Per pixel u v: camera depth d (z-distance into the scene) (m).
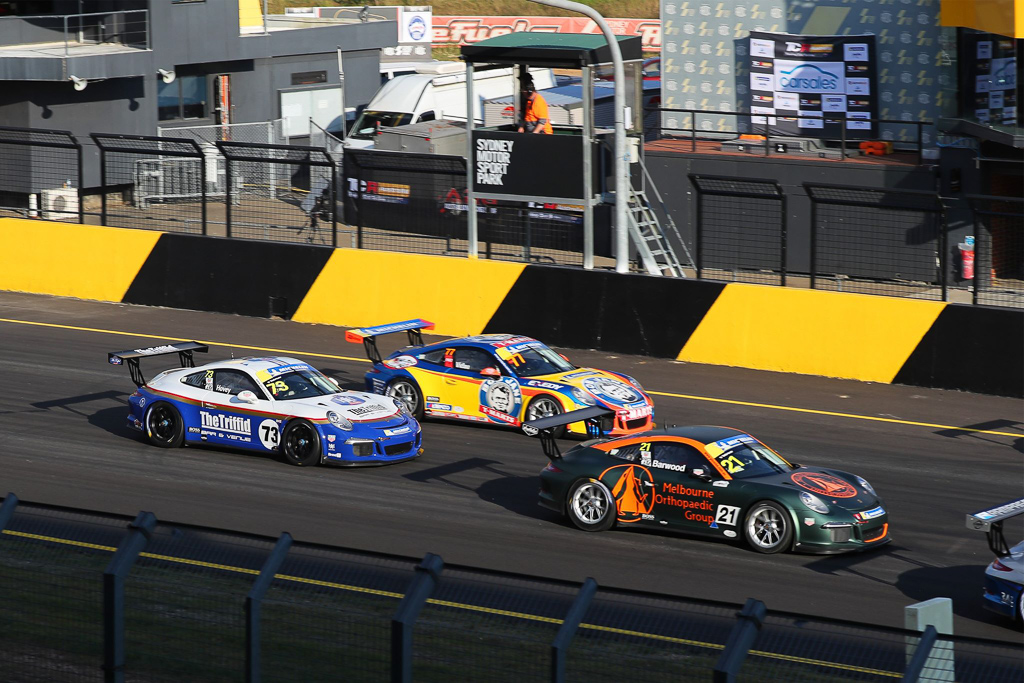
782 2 53.25
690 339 37.16
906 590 19.67
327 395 27.61
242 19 66.06
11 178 55.25
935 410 32.09
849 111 52.38
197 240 43.56
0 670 12.44
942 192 47.34
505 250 42.19
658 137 56.22
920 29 50.31
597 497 22.56
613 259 47.81
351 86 68.88
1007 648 9.49
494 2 112.31
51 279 45.69
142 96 58.22
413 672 10.72
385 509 23.70
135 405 28.12
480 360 30.25
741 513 21.44
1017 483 26.11
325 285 41.91
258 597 11.25
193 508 23.36
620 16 109.94
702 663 9.77
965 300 42.69
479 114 61.22
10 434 28.38
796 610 18.58
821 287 42.56
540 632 10.31
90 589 12.09
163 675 11.73
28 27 58.72
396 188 42.25
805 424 30.80
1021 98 43.81
